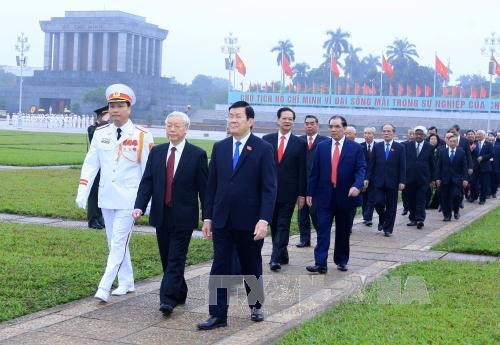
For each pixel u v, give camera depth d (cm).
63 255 1076
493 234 1439
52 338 701
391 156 1459
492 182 2511
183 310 821
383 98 8256
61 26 12031
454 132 1761
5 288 857
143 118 10725
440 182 1752
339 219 1053
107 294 835
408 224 1647
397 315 775
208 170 816
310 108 8538
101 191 876
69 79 11488
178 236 805
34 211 1516
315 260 1046
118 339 705
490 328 723
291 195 1070
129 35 11956
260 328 755
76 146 4162
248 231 761
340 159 1036
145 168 833
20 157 3105
